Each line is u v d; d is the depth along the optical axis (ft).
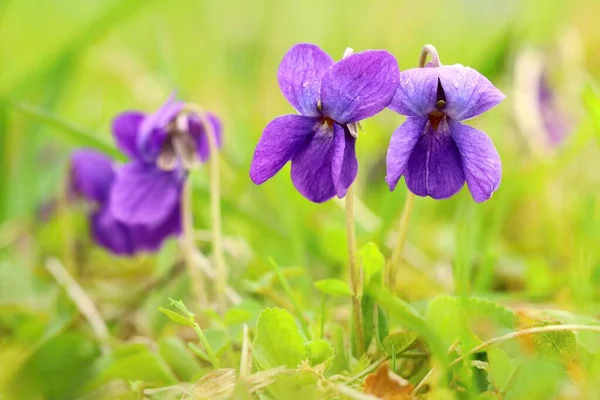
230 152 1.15
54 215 1.14
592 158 1.34
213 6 1.73
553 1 1.52
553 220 1.11
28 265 1.10
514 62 1.32
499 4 1.83
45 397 0.88
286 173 1.04
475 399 0.77
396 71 0.77
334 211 1.18
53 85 1.24
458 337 0.79
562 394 0.79
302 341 0.78
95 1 1.97
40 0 1.92
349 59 0.77
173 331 0.95
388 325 0.81
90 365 0.89
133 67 1.57
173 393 0.80
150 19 1.86
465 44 1.91
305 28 1.97
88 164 1.04
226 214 1.07
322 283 0.81
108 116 1.52
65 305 0.91
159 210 0.92
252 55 1.70
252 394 0.78
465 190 0.95
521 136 1.21
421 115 0.78
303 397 0.77
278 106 1.74
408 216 0.83
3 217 1.16
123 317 0.98
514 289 1.04
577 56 1.34
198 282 0.93
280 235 1.05
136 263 1.12
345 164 0.78
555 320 0.82
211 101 1.69
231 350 0.81
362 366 0.80
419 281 1.04
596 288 0.96
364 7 1.85
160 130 0.91
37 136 1.22
